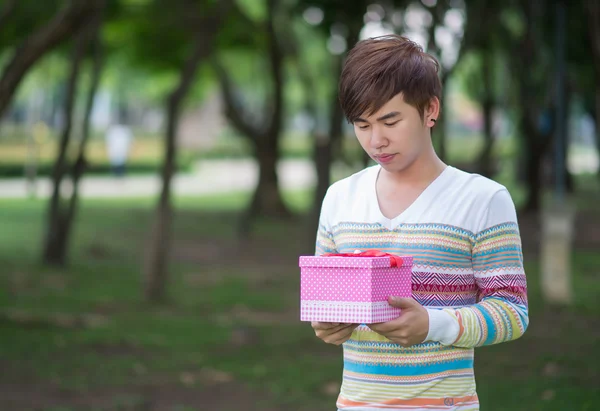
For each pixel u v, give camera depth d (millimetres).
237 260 21922
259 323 13711
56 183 19125
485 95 27672
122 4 22984
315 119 27266
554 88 24625
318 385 9562
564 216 14992
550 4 20031
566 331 12445
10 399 8719
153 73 30438
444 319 3041
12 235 24500
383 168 3438
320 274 3035
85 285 17000
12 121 67438
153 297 15398
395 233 3293
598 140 38250
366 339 3266
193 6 22266
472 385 3301
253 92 48031
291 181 52938
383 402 3229
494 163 30906
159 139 71375
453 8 18531
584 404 7977
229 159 68250
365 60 3117
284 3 26625
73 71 18781
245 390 9383
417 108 3113
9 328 12164
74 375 9812
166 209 15461
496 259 3219
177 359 10828
